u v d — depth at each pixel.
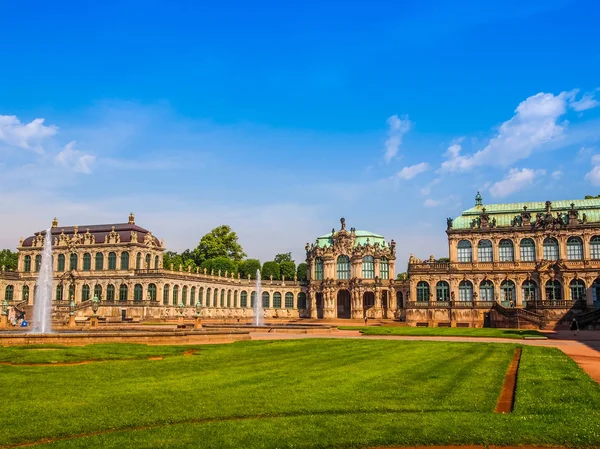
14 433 19.95
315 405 24.56
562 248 117.88
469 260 125.06
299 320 142.50
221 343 55.62
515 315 98.75
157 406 24.06
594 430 21.02
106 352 41.44
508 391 28.95
